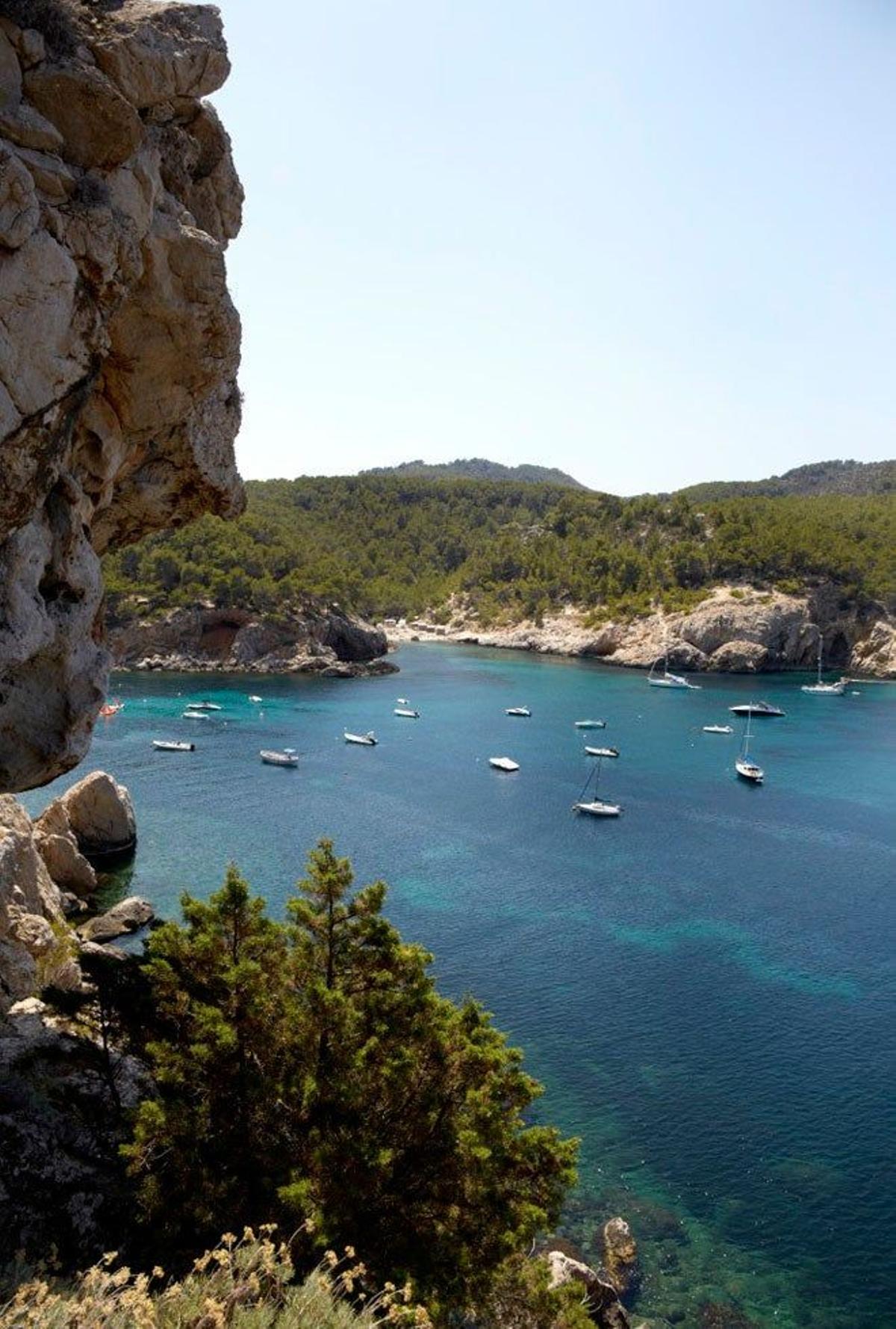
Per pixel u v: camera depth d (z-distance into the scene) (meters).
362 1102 16.31
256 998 16.42
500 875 54.81
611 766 84.94
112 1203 15.48
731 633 161.00
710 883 54.34
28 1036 21.97
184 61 17.52
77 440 19.22
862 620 170.25
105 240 15.91
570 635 181.12
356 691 125.75
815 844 62.38
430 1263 14.80
